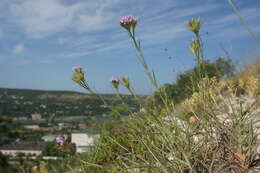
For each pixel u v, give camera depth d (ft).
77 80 7.34
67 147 10.50
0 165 95.40
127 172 7.55
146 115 7.39
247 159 6.13
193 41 7.25
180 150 6.57
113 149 10.63
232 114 7.47
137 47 6.82
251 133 6.50
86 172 9.76
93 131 13.02
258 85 9.58
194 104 8.22
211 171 6.25
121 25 7.01
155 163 7.10
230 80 9.27
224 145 6.62
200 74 7.62
